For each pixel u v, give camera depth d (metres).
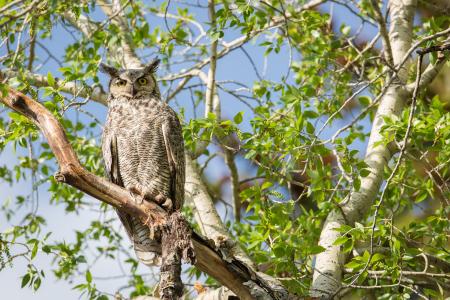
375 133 12.50
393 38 13.61
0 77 11.84
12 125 11.61
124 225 10.27
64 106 11.42
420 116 11.80
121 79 11.60
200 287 10.16
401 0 13.99
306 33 14.25
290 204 10.99
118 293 11.97
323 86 14.13
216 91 13.74
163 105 11.35
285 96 12.04
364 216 12.29
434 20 12.59
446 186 11.88
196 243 9.08
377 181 11.95
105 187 8.95
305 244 10.85
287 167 11.02
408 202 12.54
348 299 12.85
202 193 12.23
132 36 14.44
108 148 11.22
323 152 10.81
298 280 10.22
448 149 11.10
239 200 13.99
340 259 11.02
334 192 11.05
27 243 11.55
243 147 11.36
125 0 14.19
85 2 12.73
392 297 10.93
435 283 11.84
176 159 11.08
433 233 11.47
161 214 8.98
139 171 11.16
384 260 11.27
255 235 10.80
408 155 11.84
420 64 9.34
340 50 14.58
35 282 11.25
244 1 11.48
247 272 9.30
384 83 13.25
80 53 13.35
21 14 11.01
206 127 11.59
